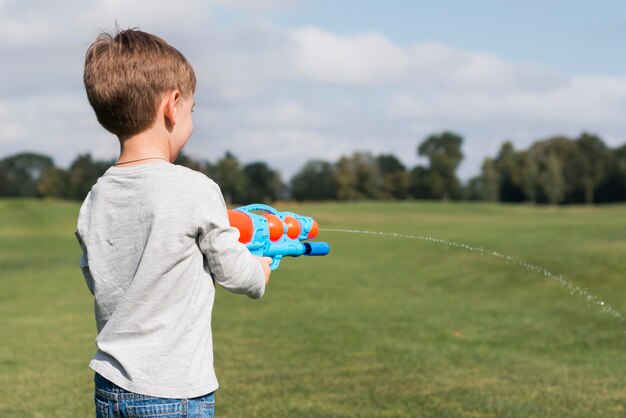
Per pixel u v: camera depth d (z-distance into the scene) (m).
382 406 5.05
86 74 2.13
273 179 97.69
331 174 100.12
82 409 5.07
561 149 94.94
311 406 5.05
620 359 6.66
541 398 5.25
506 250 17.16
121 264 2.04
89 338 7.94
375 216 39.12
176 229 1.98
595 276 12.63
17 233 30.36
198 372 1.98
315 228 2.57
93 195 2.15
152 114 2.12
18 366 6.48
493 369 6.23
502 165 97.56
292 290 11.95
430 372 6.11
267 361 6.57
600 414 4.82
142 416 1.94
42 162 97.38
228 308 10.05
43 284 13.16
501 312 9.50
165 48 2.17
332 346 7.29
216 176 90.81
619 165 92.56
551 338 7.70
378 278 13.41
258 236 2.27
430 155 100.94
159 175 2.05
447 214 42.75
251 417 4.79
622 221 28.44
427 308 9.95
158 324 1.97
